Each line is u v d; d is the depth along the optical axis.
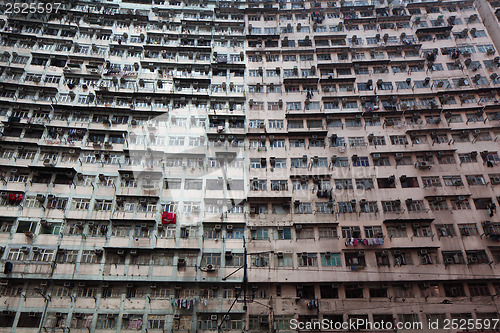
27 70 33.69
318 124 33.66
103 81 34.00
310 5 40.28
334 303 26.36
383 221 28.69
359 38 38.56
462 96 34.19
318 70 36.53
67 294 25.66
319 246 27.95
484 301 26.38
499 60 35.69
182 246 27.31
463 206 29.55
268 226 28.61
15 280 25.52
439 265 27.17
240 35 37.78
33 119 31.45
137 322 25.09
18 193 28.12
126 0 39.03
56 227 27.45
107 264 26.38
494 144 32.25
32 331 24.39
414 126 33.16
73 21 36.94
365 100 34.34
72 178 29.36
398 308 26.17
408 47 37.19
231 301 26.02
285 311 26.00
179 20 38.69
